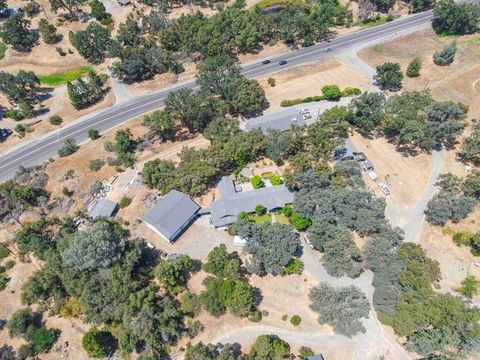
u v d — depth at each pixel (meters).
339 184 108.94
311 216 104.81
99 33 175.12
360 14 194.00
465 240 101.00
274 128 133.75
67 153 135.62
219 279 93.56
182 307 92.12
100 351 83.12
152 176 114.19
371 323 88.31
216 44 170.12
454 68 162.25
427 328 84.56
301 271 98.00
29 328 88.38
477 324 80.25
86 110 158.25
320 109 146.50
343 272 96.06
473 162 122.38
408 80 158.12
